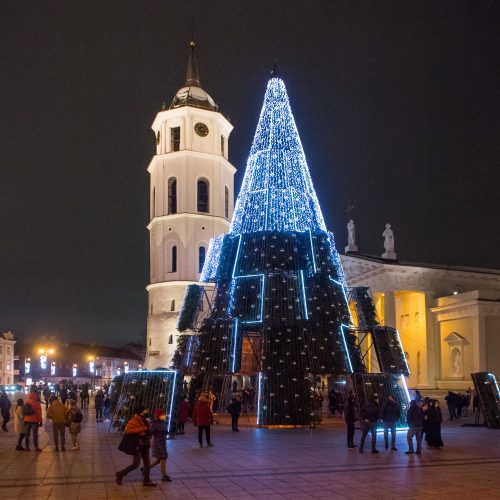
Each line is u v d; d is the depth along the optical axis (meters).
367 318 33.94
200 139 68.56
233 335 31.39
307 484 15.40
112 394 38.00
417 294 63.25
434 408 22.72
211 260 36.88
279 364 30.41
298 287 32.06
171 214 66.75
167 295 65.50
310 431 28.67
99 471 17.62
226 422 33.25
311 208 35.69
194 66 73.06
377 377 29.77
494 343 54.81
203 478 16.33
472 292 56.00
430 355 59.78
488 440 25.20
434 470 17.42
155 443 16.00
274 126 36.03
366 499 13.66
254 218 34.84
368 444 23.75
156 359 64.62
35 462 19.42
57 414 22.20
